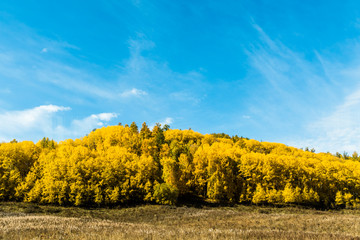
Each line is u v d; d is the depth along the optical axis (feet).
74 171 182.09
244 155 226.99
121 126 353.92
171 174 195.00
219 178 204.03
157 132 313.73
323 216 122.72
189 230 67.15
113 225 78.48
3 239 51.03
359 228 85.25
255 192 201.57
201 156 220.43
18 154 200.95
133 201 185.88
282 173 217.77
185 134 397.60
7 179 184.55
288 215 129.70
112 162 195.62
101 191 175.73
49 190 170.71
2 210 130.72
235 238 53.31
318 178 220.84
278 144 469.98
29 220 83.15
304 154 393.50
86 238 50.08
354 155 492.54
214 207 180.45
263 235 60.64
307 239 54.85
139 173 190.90
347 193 214.90
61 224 74.59
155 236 52.70
